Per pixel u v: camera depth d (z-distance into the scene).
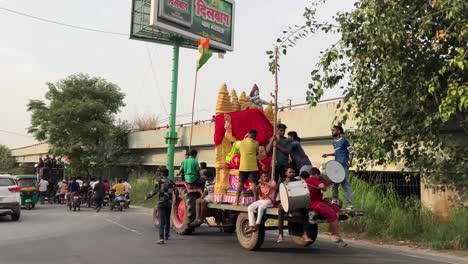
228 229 13.00
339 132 10.50
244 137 11.30
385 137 11.45
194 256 9.11
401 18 10.03
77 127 35.94
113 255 9.12
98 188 21.88
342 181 9.73
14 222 15.80
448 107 9.49
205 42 18.38
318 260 8.84
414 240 11.35
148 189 27.23
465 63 9.20
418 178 14.52
